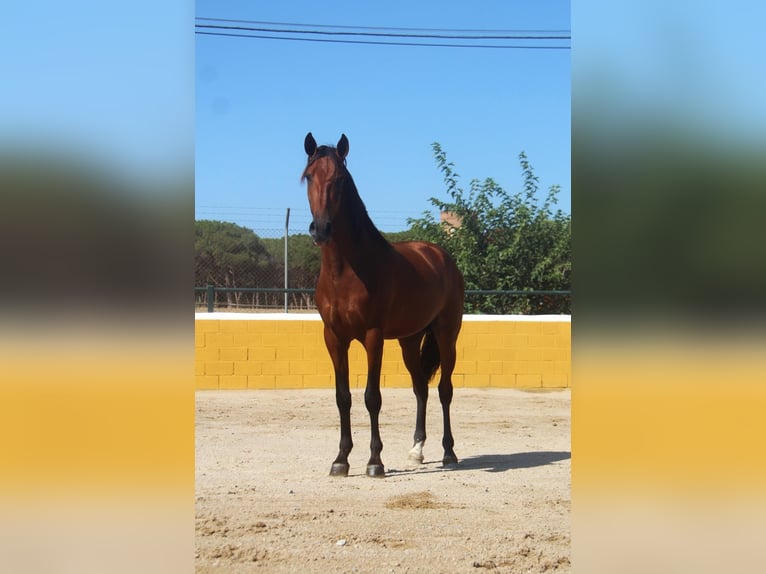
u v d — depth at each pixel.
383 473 5.50
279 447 6.57
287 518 4.27
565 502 4.73
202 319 9.99
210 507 4.47
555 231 13.83
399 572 3.37
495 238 14.03
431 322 6.42
